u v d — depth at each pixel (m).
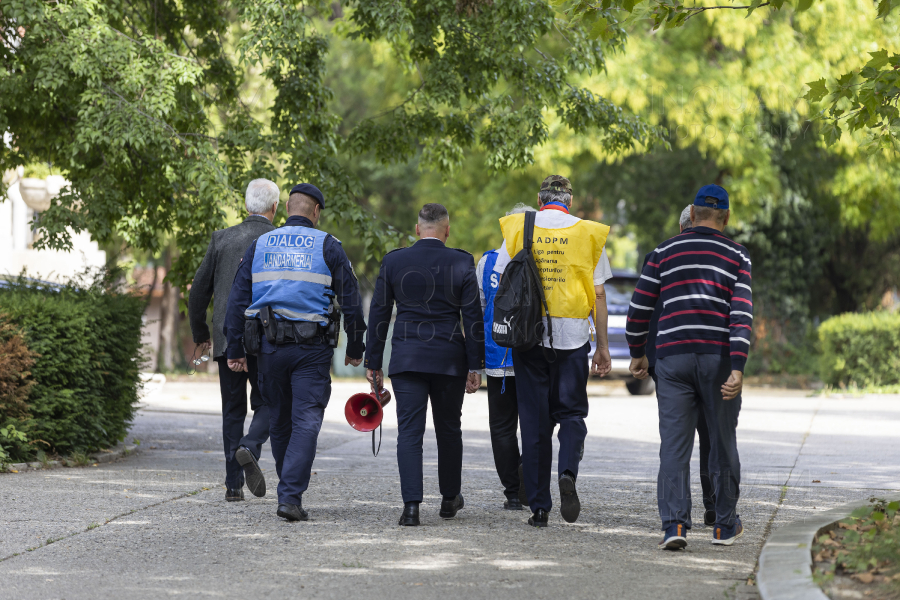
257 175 25.62
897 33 49.34
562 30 28.56
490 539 14.00
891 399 41.88
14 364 20.31
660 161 59.38
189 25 29.06
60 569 12.11
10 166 28.06
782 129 52.72
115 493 17.56
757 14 47.25
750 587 11.27
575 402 14.90
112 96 23.98
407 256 15.21
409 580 11.65
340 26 31.88
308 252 15.66
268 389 15.85
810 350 58.72
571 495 14.50
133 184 26.23
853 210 53.38
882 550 11.21
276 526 14.82
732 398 13.31
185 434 29.23
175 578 11.72
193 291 17.41
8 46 24.89
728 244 13.41
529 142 28.27
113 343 23.48
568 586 11.38
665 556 12.94
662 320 13.50
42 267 43.50
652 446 26.48
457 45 27.81
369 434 30.06
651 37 51.09
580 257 14.88
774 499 17.39
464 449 26.11
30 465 20.56
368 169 77.25
